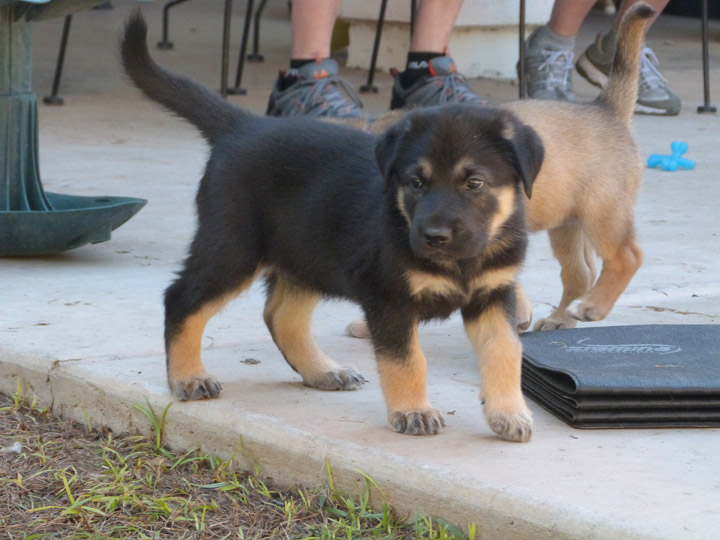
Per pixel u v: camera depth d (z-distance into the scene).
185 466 5.38
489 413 5.06
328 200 5.54
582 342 6.14
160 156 12.64
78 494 5.00
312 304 6.02
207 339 6.75
